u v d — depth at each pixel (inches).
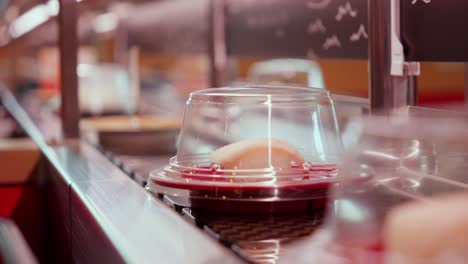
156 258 18.4
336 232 18.3
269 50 48.2
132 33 89.6
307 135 26.0
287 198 22.7
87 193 27.6
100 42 98.9
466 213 14.1
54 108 76.5
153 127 49.3
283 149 23.9
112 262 21.0
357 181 23.1
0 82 147.2
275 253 18.6
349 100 34.5
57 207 36.6
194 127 26.8
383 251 15.7
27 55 142.1
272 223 21.9
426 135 27.1
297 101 26.1
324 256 17.3
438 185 25.0
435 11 27.5
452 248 14.0
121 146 45.9
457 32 26.4
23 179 47.0
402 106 29.8
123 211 24.0
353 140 28.6
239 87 28.1
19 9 95.3
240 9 54.9
